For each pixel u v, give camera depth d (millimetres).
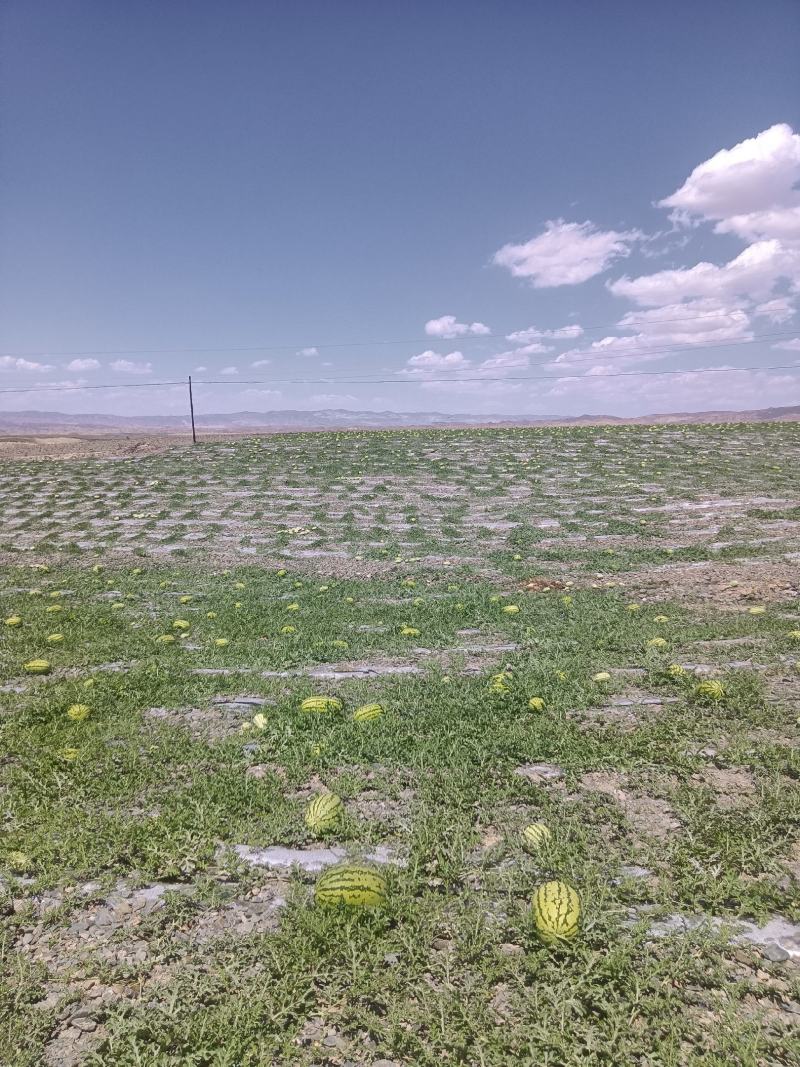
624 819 5703
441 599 14648
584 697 8484
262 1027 3777
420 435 50406
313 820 5672
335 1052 3664
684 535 20266
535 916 4418
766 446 37625
